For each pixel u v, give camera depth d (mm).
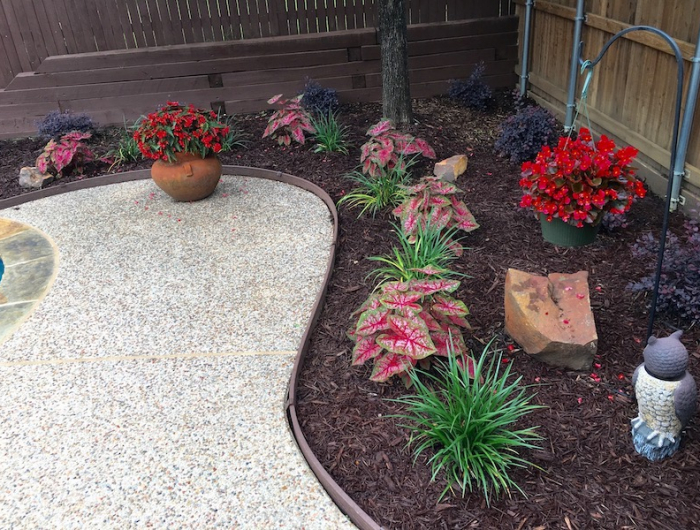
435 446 2367
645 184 4188
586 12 4875
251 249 4047
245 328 3227
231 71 6430
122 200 4996
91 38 6332
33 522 2195
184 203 4848
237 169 5336
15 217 4812
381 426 2490
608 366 2666
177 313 3396
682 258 2924
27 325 3367
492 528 2027
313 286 3561
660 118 3988
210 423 2600
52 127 6059
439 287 2674
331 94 6148
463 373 2381
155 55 6320
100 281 3783
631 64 4285
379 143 4797
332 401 2654
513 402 2324
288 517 2154
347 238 4047
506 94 6406
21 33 6262
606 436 2328
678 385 2045
